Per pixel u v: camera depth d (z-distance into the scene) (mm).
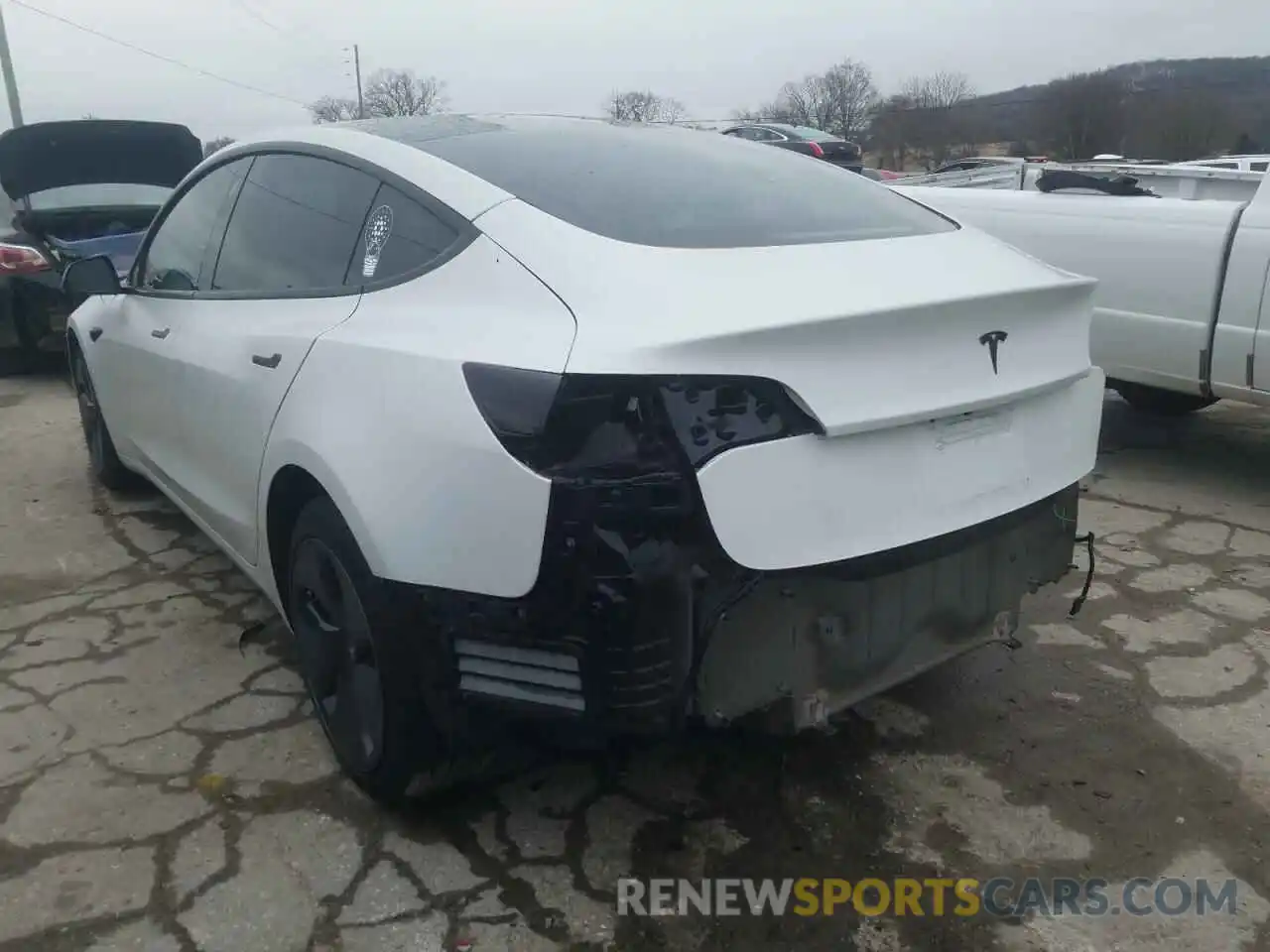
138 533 4570
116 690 3260
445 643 2266
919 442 2273
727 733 3018
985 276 2502
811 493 2111
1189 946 2271
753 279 2240
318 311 2768
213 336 3236
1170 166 6234
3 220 8047
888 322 2158
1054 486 2602
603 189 2572
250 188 3414
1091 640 3586
